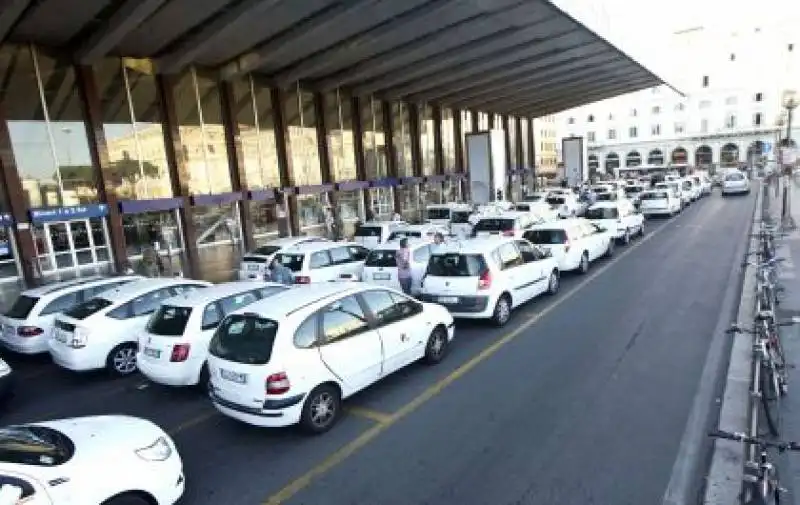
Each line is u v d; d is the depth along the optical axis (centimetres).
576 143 4794
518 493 480
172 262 2144
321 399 621
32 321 959
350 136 3250
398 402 692
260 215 2662
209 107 2405
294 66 2603
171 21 1831
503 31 2611
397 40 2494
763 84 7638
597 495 469
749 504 371
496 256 1005
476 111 4700
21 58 1816
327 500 493
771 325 602
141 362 767
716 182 4838
